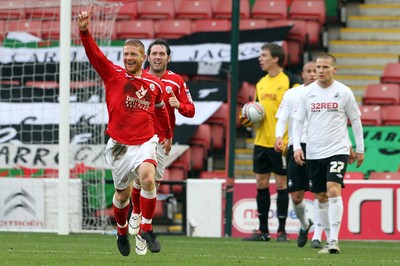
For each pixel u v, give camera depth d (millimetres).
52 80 59156
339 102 33125
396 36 65062
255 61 58531
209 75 58500
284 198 42719
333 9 65812
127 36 63656
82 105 53375
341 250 36406
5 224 47312
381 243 43688
